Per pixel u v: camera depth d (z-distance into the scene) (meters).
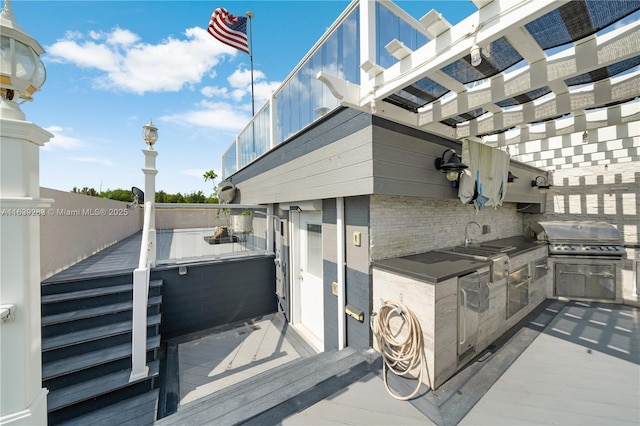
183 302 4.35
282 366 3.34
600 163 5.39
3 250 1.33
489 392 2.27
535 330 3.52
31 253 1.44
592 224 4.83
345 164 2.79
